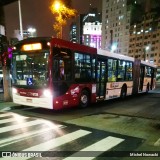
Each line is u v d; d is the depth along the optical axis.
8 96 13.05
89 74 12.12
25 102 10.42
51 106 9.60
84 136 6.83
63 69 10.16
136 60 18.88
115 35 115.69
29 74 10.16
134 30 105.69
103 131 7.46
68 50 10.45
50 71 9.51
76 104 11.27
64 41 10.25
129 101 16.23
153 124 8.71
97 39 150.62
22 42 10.36
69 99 10.61
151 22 97.19
